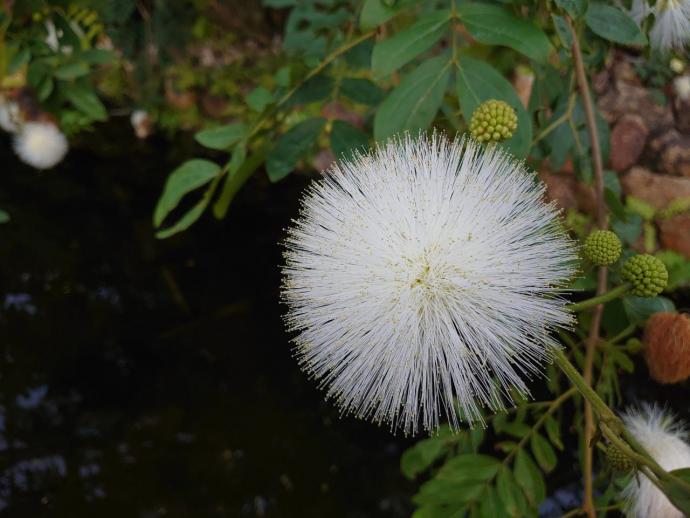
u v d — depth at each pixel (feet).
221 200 0.68
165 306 1.19
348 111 1.03
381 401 0.48
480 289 0.44
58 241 1.28
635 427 0.66
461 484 0.60
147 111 1.30
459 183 0.46
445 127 0.64
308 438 1.04
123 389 1.12
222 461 1.04
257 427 1.07
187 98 1.27
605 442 0.63
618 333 0.64
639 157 0.91
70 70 0.88
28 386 1.12
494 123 0.44
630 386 0.78
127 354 1.15
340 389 0.47
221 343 1.14
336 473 1.01
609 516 0.67
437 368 0.46
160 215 0.64
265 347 1.13
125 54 1.28
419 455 0.67
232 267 1.21
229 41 1.25
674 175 0.88
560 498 0.82
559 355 0.45
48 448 1.07
